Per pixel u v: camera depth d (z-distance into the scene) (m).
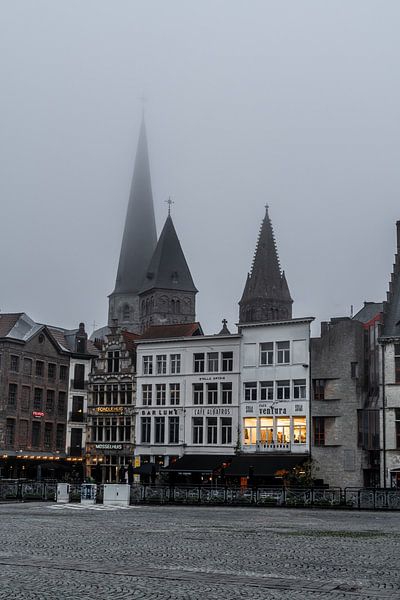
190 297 154.00
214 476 69.00
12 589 12.11
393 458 63.16
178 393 74.31
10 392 75.75
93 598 11.36
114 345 80.19
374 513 41.06
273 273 154.75
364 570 15.16
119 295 171.00
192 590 12.27
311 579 13.77
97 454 78.50
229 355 72.50
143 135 180.25
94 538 21.67
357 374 65.75
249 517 34.69
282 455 67.69
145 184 177.88
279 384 69.44
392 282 68.19
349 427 65.38
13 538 21.27
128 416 77.62
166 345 75.81
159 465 69.69
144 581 13.18
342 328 67.12
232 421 71.00
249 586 12.79
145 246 173.88
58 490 48.81
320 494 46.69
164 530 25.38
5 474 74.19
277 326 70.25
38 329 79.38
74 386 82.56
